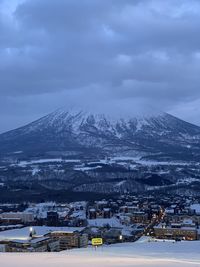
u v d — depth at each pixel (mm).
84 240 170500
